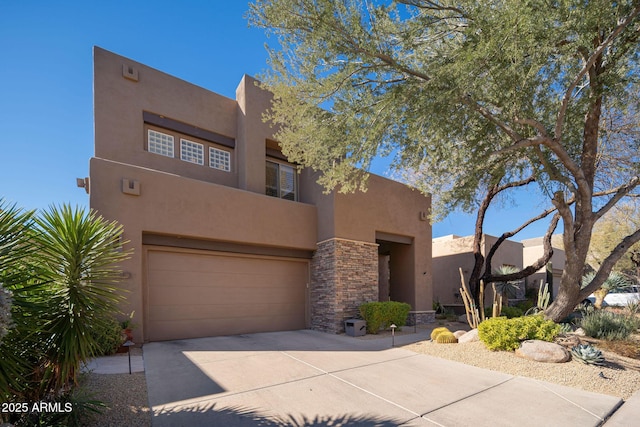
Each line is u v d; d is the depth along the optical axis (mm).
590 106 9281
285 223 12531
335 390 5781
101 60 11078
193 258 10922
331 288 12266
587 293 9320
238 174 13586
